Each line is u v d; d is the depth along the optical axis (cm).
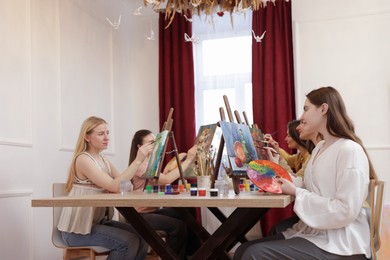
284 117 445
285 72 451
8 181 308
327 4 422
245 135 239
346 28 416
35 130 343
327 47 421
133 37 530
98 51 452
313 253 177
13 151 315
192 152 300
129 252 242
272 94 454
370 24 410
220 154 233
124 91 505
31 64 342
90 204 194
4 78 310
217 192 199
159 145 257
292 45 454
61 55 383
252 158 232
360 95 408
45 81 359
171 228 315
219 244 203
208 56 493
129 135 513
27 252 325
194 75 492
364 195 180
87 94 426
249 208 200
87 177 268
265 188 195
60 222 258
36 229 339
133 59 529
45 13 363
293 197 208
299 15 429
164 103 495
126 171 257
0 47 307
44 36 360
